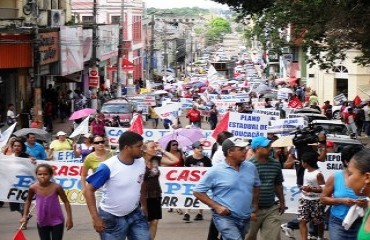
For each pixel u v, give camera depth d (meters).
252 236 10.28
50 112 38.06
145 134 20.83
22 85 41.53
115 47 64.94
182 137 17.83
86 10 82.81
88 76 57.16
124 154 8.35
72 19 56.78
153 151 11.70
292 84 61.56
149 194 11.66
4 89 39.47
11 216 15.67
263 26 30.39
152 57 96.69
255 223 10.22
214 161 13.63
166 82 87.31
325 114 37.22
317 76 54.31
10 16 40.28
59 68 43.09
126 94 65.38
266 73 96.75
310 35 24.11
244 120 20.03
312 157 11.62
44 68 40.84
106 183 8.32
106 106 38.12
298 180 13.64
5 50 36.56
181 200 14.54
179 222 14.77
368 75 49.88
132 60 86.19
